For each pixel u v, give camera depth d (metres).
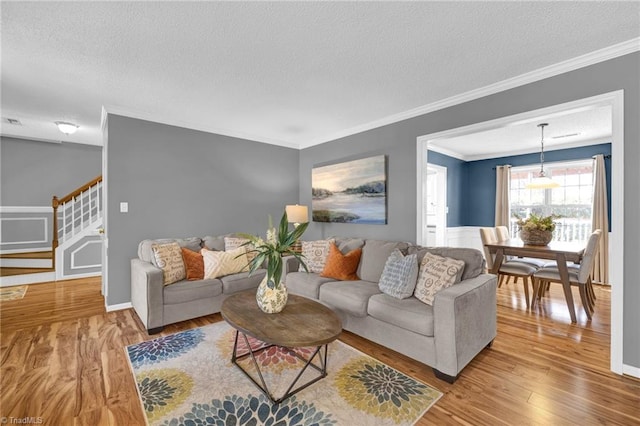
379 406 1.76
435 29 1.92
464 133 3.03
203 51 2.18
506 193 5.68
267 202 4.78
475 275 2.52
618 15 1.77
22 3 1.66
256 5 1.69
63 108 3.42
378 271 3.05
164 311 2.82
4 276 4.38
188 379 2.03
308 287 3.06
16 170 5.05
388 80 2.66
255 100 3.14
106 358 2.29
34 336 2.68
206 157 4.10
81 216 5.03
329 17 1.80
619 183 2.09
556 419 1.65
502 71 2.48
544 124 4.00
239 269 3.42
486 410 1.73
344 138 4.31
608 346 2.53
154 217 3.65
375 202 3.80
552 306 3.57
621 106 2.08
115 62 2.35
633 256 2.04
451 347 1.98
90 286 4.37
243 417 1.66
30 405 1.74
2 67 2.42
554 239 5.26
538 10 1.73
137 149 3.52
